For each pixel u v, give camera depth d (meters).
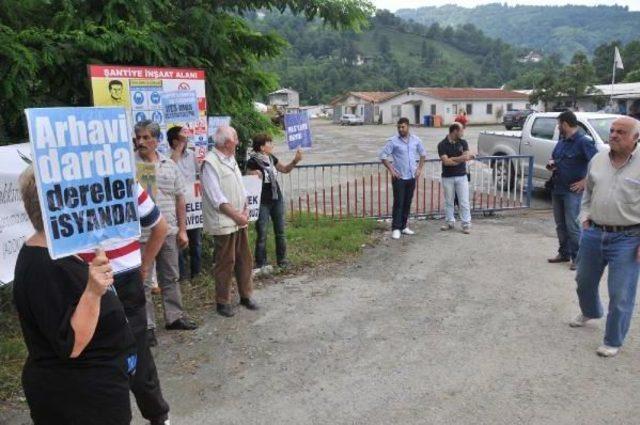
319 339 5.25
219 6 7.87
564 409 4.00
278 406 4.12
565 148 7.05
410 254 8.02
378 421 3.91
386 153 8.78
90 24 6.44
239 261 5.90
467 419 3.90
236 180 5.67
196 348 5.09
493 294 6.36
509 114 45.88
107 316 2.51
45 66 6.16
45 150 2.25
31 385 2.45
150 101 6.20
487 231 9.34
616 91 46.50
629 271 4.68
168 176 5.21
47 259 2.34
